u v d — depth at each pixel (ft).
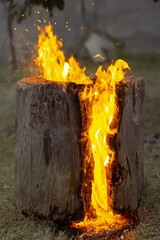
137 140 15.81
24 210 15.90
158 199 18.17
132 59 48.60
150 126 29.63
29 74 28.53
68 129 14.89
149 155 24.45
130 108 15.38
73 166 15.05
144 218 16.88
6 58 36.91
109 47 42.11
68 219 15.47
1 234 16.12
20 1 24.75
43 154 15.11
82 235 15.55
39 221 16.15
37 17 31.48
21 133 15.55
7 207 17.58
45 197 15.33
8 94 32.48
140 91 15.70
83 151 15.02
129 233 16.03
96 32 41.32
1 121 29.45
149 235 16.12
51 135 14.96
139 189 16.19
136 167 15.89
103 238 15.66
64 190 15.15
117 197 15.60
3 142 26.50
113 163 15.37
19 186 15.87
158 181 19.95
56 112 14.82
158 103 34.04
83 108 14.82
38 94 14.87
